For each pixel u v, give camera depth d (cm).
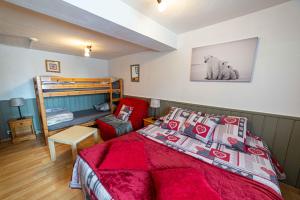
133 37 186
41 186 165
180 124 203
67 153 242
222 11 166
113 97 431
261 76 174
